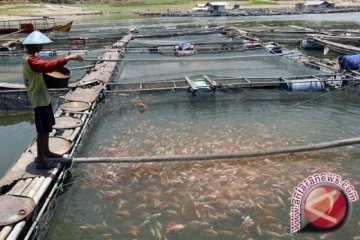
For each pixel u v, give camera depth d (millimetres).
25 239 5645
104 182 7969
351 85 13953
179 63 19516
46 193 6996
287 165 8453
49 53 22266
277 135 10406
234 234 6250
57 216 6961
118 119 12164
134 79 16203
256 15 62219
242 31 30375
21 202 6141
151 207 7055
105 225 6637
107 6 97688
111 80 15891
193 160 8148
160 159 8031
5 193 6715
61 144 8469
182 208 6965
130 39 27484
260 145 9680
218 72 17188
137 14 70500
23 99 13289
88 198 7445
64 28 34656
